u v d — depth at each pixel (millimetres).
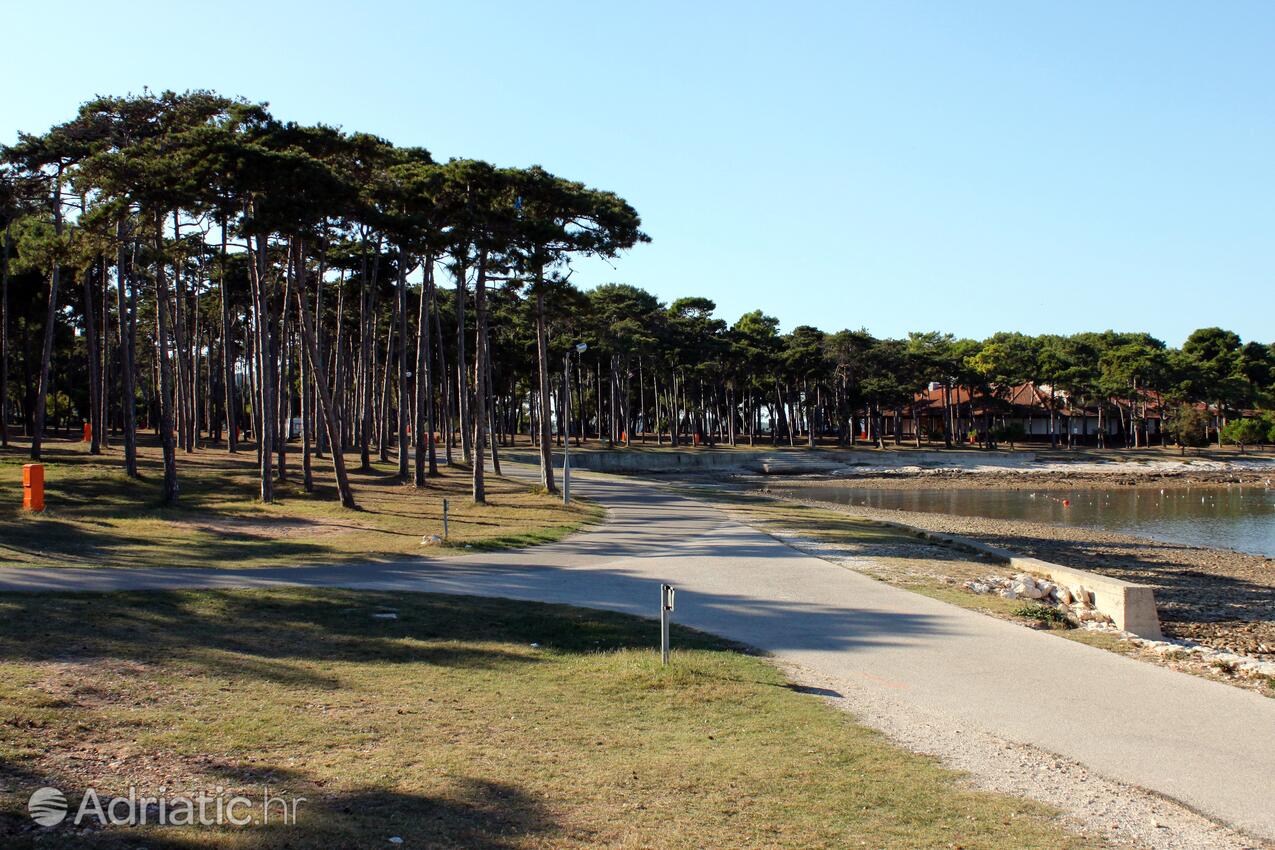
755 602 16375
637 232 36250
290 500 33406
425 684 10234
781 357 94000
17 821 5879
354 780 7172
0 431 44781
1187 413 103250
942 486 71250
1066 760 8492
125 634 11242
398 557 20953
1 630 10805
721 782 7605
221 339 69500
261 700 9148
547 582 18000
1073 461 94250
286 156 27156
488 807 6785
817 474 82000
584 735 8703
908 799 7391
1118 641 14234
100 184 27031
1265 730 9414
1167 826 7008
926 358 100125
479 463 34312
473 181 32969
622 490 46062
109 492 31406
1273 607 21812
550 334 78062
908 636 13773
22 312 54750
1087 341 129000
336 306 57531
